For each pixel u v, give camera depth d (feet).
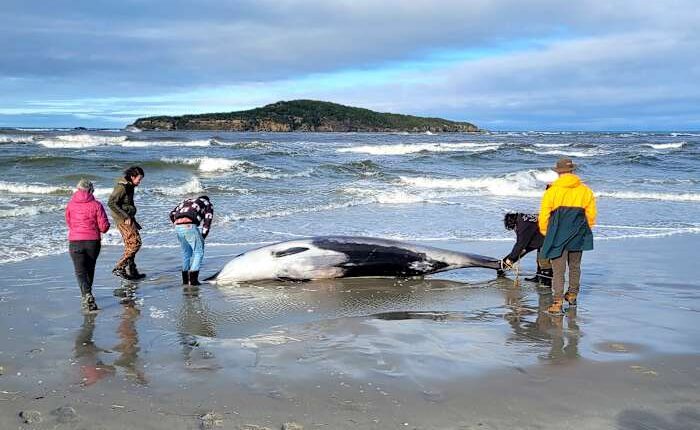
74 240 22.72
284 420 13.30
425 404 14.20
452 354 17.99
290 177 81.25
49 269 29.68
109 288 26.61
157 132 336.08
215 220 45.37
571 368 16.74
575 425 13.15
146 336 19.88
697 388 15.31
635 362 17.26
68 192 60.59
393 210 52.39
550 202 22.56
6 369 16.56
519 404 14.24
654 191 68.18
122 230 27.66
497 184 73.72
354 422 13.23
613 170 96.78
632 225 45.73
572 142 219.41
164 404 14.19
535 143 204.44
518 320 22.20
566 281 28.76
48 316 22.09
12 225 41.11
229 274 28.43
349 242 29.76
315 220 46.37
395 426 13.05
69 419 13.37
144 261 32.42
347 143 186.91
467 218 48.14
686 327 21.11
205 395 14.71
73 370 16.53
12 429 12.86
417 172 89.51
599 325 21.36
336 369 16.58
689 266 31.94
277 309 23.85
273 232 41.11
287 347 18.70
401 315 23.03
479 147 159.33
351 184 73.51
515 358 17.63
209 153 118.01
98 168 82.64
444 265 29.86
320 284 28.40
